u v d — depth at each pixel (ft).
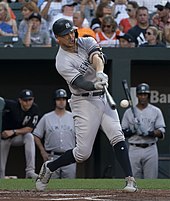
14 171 151.43
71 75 65.87
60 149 131.34
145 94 127.24
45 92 154.81
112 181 98.22
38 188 74.33
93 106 67.31
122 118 135.74
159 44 144.87
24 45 144.97
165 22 148.25
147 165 126.00
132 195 68.90
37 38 145.48
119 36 144.77
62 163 71.67
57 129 131.34
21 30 146.92
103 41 144.66
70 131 132.16
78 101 67.72
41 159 150.41
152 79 154.40
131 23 148.66
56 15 150.20
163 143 151.64
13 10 152.97
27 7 147.64
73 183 93.20
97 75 63.82
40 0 150.82
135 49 141.79
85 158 69.56
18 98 139.33
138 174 126.31
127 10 150.82
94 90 66.59
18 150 151.43
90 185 88.94
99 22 147.64
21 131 125.70
